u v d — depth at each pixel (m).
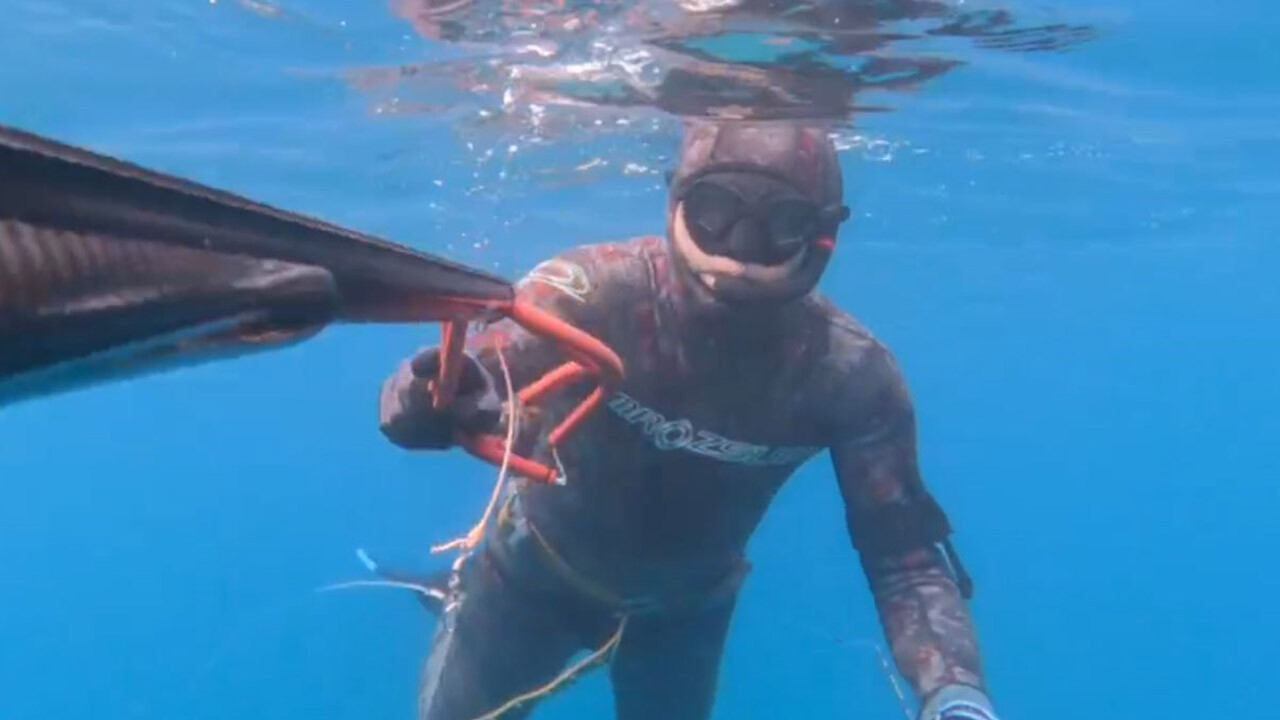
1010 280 27.70
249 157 13.66
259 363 36.19
